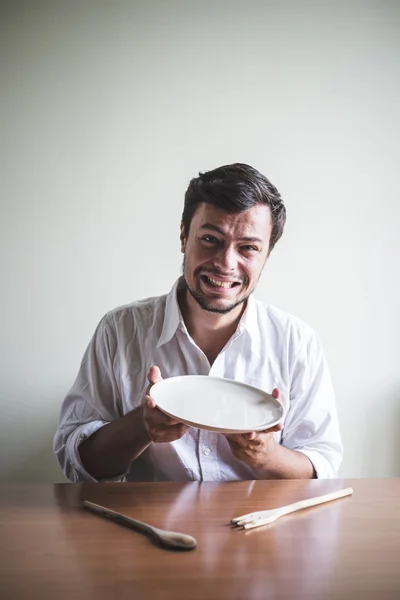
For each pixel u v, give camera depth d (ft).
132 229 7.77
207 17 7.72
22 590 2.55
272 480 4.01
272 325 5.17
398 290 8.02
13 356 7.77
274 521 3.33
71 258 7.75
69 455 4.59
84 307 7.79
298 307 7.95
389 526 3.32
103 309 7.80
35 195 7.68
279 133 7.84
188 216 4.58
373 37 7.88
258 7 7.76
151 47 7.69
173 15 7.69
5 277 7.72
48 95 7.64
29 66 7.61
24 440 7.84
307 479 4.09
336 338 8.00
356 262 7.97
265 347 5.08
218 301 4.48
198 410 3.82
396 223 7.99
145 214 7.77
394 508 3.59
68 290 7.77
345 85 7.88
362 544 3.08
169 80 7.72
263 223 4.37
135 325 5.10
